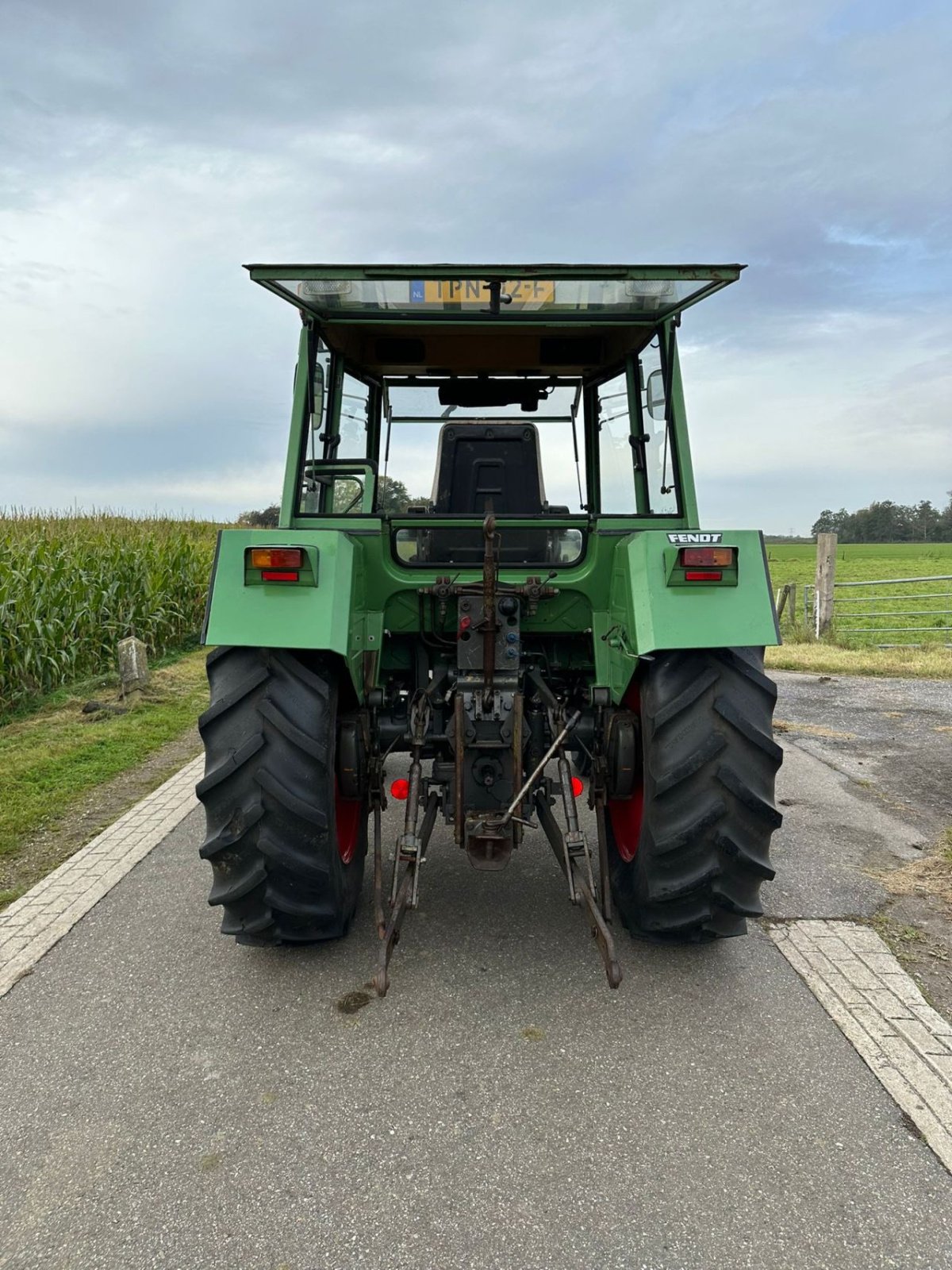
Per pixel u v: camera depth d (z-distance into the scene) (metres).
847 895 3.45
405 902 2.62
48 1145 2.07
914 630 11.80
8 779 5.08
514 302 2.98
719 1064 2.36
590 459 4.14
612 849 3.24
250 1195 1.91
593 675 3.56
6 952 3.04
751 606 2.57
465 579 3.11
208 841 2.57
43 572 8.32
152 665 9.15
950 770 5.25
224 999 2.72
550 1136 2.08
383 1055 2.41
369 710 3.09
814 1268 1.71
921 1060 2.36
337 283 2.72
